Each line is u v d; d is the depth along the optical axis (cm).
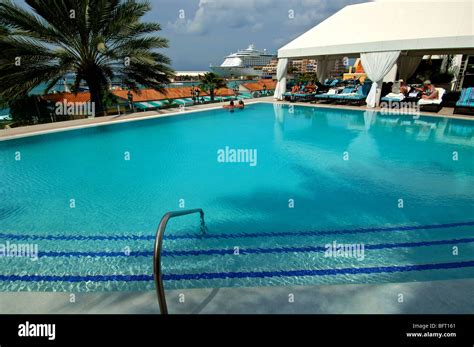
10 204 551
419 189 584
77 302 257
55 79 1312
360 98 1562
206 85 2289
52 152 885
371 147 885
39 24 1201
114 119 1301
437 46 1212
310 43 1695
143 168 744
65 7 1218
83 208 534
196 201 560
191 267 338
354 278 304
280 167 737
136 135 1094
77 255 375
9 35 1148
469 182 612
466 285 272
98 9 1263
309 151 865
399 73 1944
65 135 1062
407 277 301
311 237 417
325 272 319
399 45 1310
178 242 409
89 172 718
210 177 680
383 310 240
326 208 518
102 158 826
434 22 1348
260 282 305
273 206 533
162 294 220
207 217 494
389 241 398
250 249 384
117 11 1334
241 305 248
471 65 2270
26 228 462
